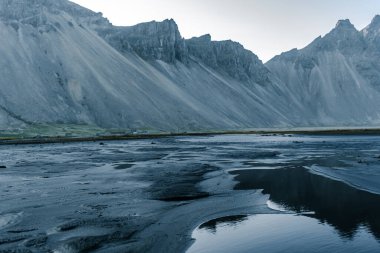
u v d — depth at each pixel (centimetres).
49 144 11919
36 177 4397
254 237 2084
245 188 3606
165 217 2528
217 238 2072
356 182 3791
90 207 2817
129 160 6519
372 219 2397
